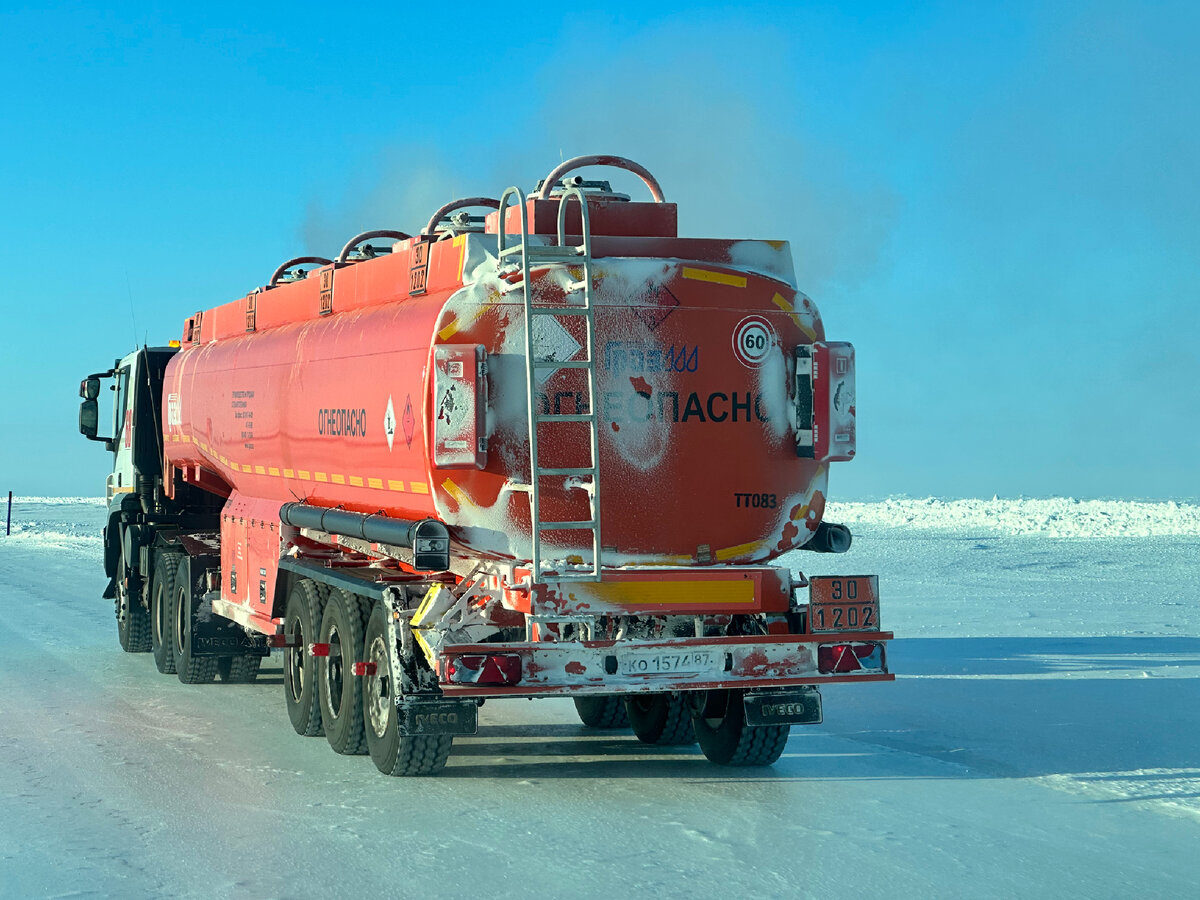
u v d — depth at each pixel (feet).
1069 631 51.80
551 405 25.52
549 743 31.81
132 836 22.20
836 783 26.23
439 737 26.84
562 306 25.63
